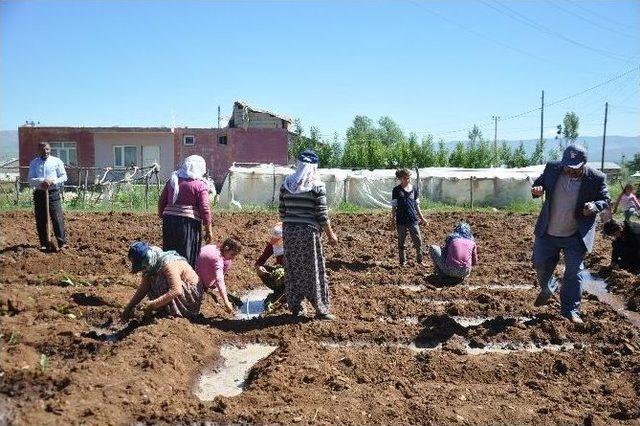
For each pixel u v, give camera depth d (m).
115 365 5.92
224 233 16.47
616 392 6.04
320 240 8.08
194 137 41.53
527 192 29.02
